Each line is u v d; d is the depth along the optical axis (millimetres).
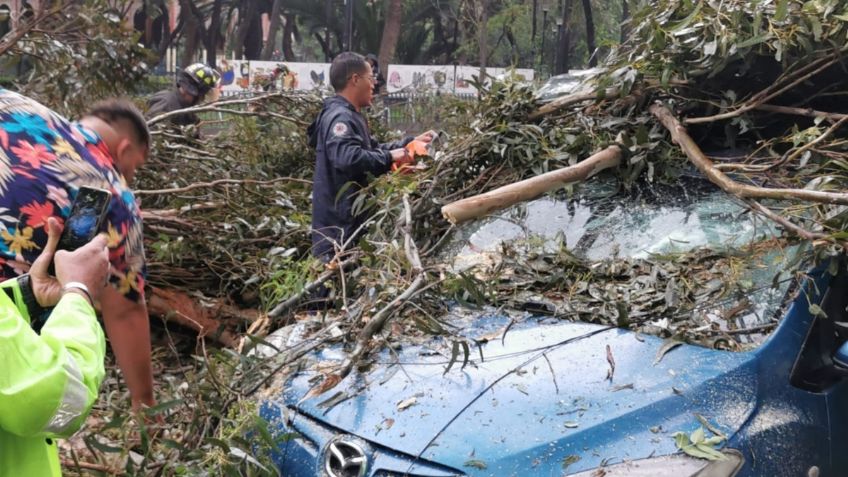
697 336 2951
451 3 30328
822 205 3139
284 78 10734
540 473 2443
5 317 1892
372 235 4023
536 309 3365
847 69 3736
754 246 3309
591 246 3684
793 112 3768
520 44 26141
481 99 4816
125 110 2934
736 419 2602
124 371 2973
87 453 3283
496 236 3967
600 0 22734
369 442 2672
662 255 3424
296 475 2766
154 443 3109
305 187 6195
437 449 2551
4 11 6156
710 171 3543
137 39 6258
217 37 34406
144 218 4949
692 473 2396
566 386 2732
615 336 3004
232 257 4938
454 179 4562
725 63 3801
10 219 2375
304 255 5273
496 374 2842
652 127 4094
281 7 30609
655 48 3961
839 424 2930
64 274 2131
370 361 3072
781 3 3537
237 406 3000
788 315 2951
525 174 4438
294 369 3178
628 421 2555
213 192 5660
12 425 1888
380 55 26328
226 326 4875
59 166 2482
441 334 3111
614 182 4016
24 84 6172
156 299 4758
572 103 4426
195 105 7258
